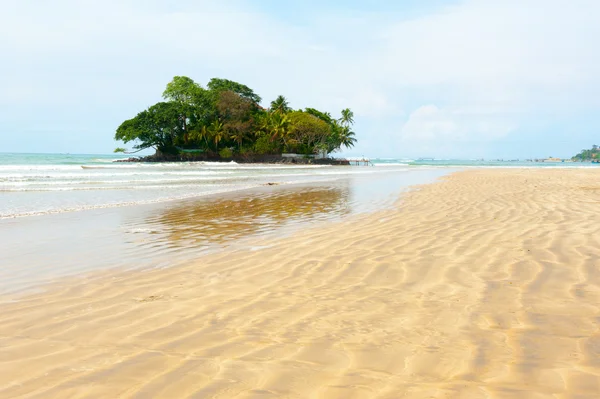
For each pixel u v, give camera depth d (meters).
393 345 3.07
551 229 7.37
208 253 6.64
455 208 10.87
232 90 88.56
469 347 3.00
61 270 5.66
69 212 11.73
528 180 22.52
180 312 3.89
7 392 2.45
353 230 8.18
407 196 14.63
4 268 5.77
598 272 4.74
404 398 2.33
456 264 5.36
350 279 4.92
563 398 2.30
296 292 4.47
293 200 14.57
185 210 12.14
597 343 3.00
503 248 6.10
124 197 15.88
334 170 49.62
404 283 4.68
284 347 3.06
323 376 2.61
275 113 85.19
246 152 83.62
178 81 88.50
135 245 7.34
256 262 5.92
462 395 2.35
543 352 2.89
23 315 3.87
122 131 81.81
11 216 10.90
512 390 2.40
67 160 80.00
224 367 2.75
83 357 2.93
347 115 94.56
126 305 4.13
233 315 3.79
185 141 85.56
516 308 3.77
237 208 12.51
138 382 2.56
